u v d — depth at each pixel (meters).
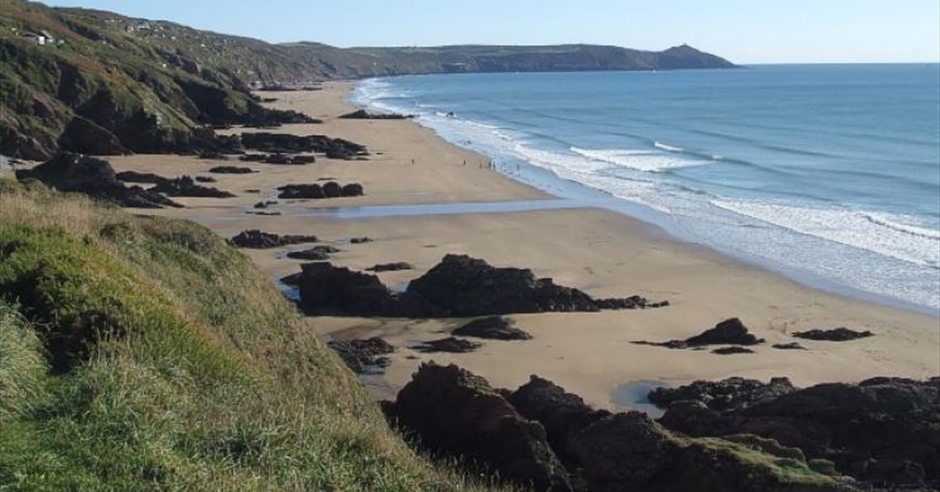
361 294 32.34
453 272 33.25
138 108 80.50
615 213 53.50
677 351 28.92
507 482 15.70
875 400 19.28
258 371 14.28
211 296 18.97
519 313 32.50
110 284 13.64
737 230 49.12
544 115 135.75
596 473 17.09
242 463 9.52
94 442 8.90
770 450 17.09
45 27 97.12
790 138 96.81
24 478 7.89
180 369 11.70
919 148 85.19
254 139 83.69
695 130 108.31
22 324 11.55
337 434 11.32
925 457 17.88
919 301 36.00
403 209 54.03
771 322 32.91
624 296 36.03
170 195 55.56
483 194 59.84
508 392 20.66
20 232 15.48
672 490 16.20
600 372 26.80
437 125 115.75
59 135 72.56
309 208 53.78
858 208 55.59
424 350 28.42
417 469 11.39
